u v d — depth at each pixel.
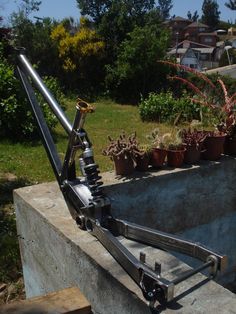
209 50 43.75
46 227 2.19
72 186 2.10
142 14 19.50
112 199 2.38
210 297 1.52
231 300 1.50
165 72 17.06
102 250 1.84
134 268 1.58
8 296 3.15
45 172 6.39
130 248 1.86
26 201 2.43
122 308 1.61
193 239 2.87
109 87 18.09
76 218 2.08
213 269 1.61
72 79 18.88
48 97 2.25
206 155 2.87
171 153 2.67
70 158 2.08
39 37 18.39
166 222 2.66
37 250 2.38
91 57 18.47
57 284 2.18
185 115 10.62
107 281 1.68
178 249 1.74
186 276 1.55
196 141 2.75
